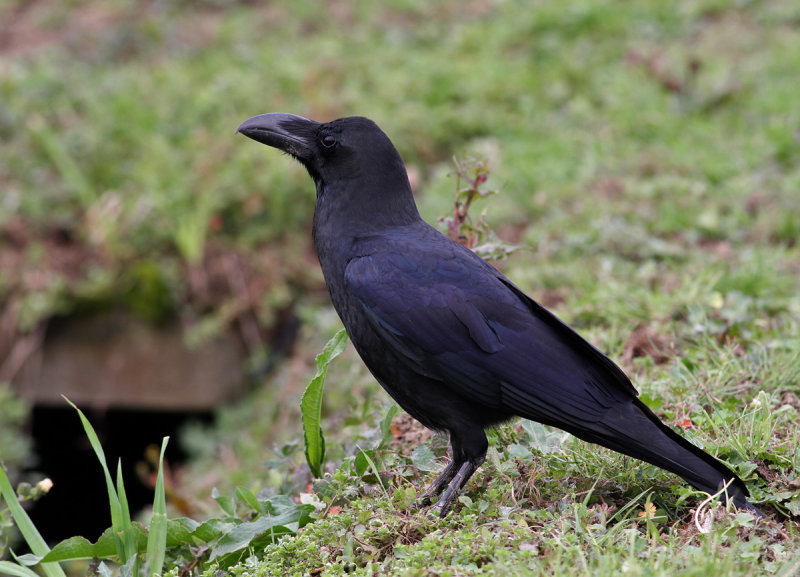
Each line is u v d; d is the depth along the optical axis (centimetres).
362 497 600
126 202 1356
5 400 1190
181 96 1546
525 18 1747
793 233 1063
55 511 1354
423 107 1504
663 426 538
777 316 848
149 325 1277
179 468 1285
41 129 1428
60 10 1862
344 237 618
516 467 590
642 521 534
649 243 1033
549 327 569
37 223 1338
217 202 1352
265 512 613
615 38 1684
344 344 628
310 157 639
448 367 564
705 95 1459
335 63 1614
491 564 463
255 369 1277
